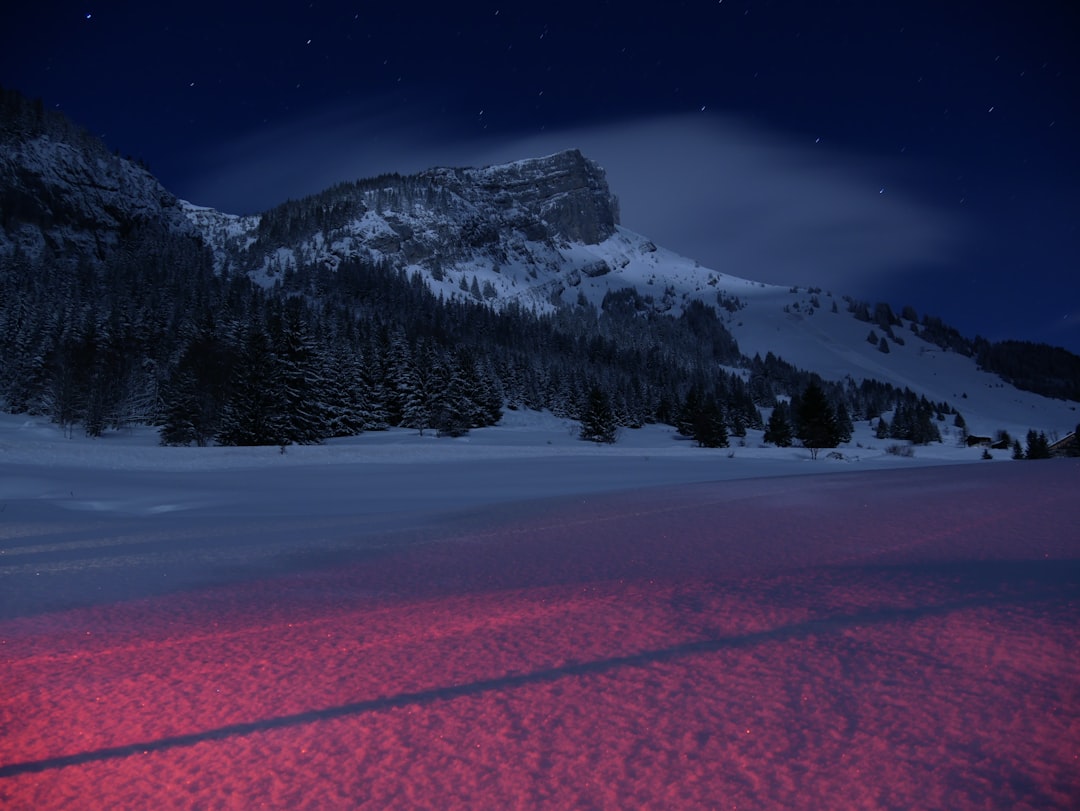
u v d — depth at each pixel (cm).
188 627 445
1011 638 347
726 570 577
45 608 507
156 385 7525
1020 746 237
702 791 216
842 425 10644
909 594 451
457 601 498
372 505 1373
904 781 217
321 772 239
